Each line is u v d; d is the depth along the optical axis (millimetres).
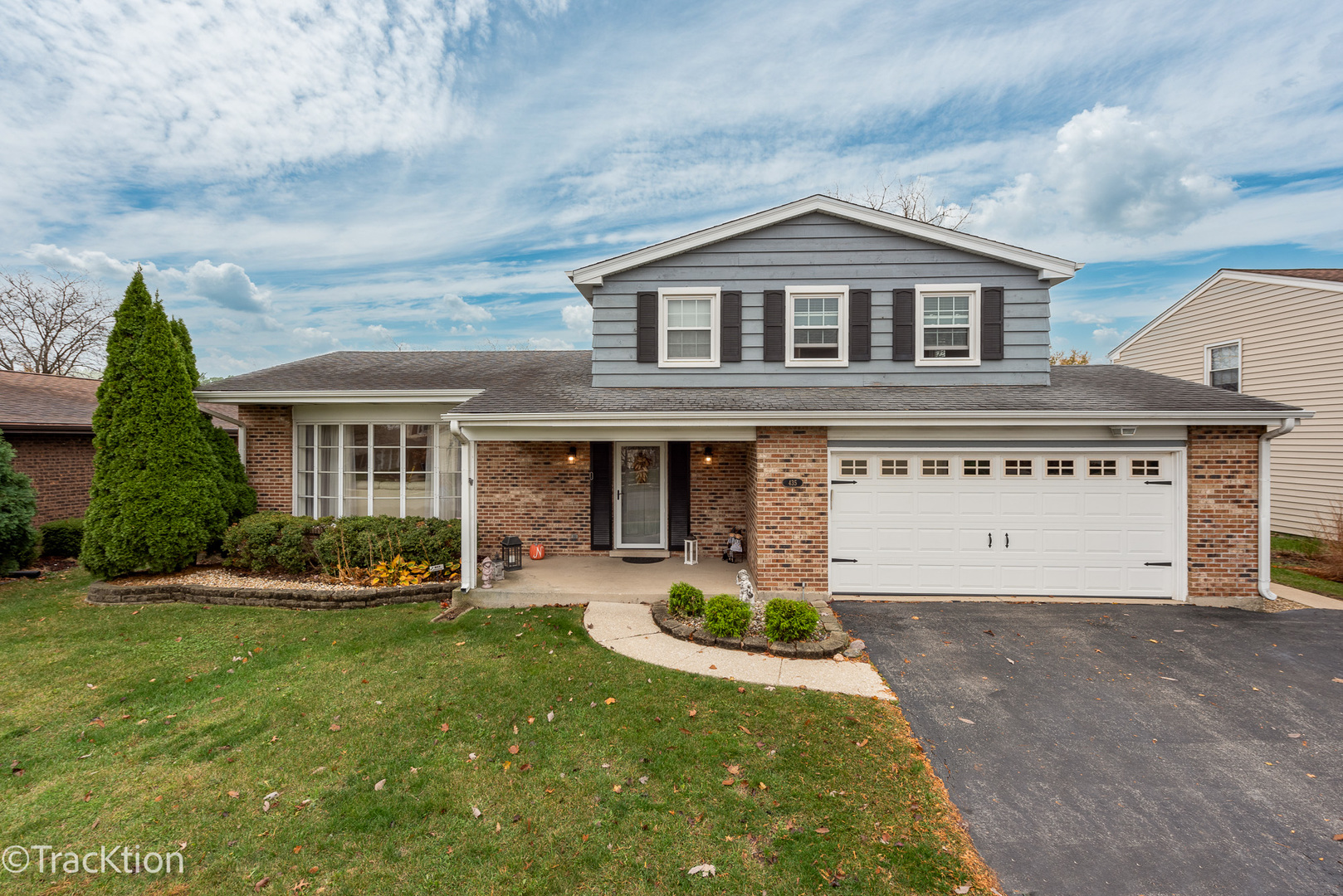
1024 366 9414
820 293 9594
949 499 8109
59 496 12758
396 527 9273
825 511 8094
